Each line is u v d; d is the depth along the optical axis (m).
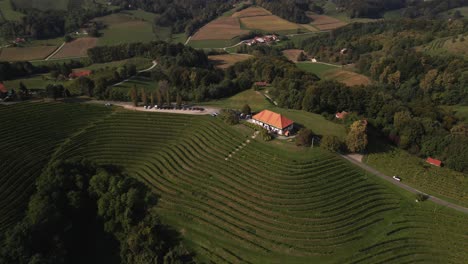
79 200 89.94
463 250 77.62
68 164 98.69
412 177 96.81
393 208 87.94
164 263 75.81
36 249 76.44
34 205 85.00
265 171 96.00
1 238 78.06
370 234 81.12
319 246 78.12
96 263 81.69
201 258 77.44
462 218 84.19
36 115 119.12
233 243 79.69
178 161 104.69
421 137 112.44
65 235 86.06
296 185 91.62
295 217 84.50
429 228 82.69
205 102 148.00
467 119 145.75
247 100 151.38
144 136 115.81
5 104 123.12
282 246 78.25
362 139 100.69
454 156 100.94
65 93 136.25
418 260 75.88
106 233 88.38
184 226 84.94
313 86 138.00
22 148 104.25
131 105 134.00
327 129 113.38
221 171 98.50
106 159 107.50
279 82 162.50
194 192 93.44
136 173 102.81
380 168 100.00
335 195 89.69
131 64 198.88
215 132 113.62
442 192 92.06
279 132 109.69
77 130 117.50
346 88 139.25
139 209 90.00
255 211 86.25
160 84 156.25
